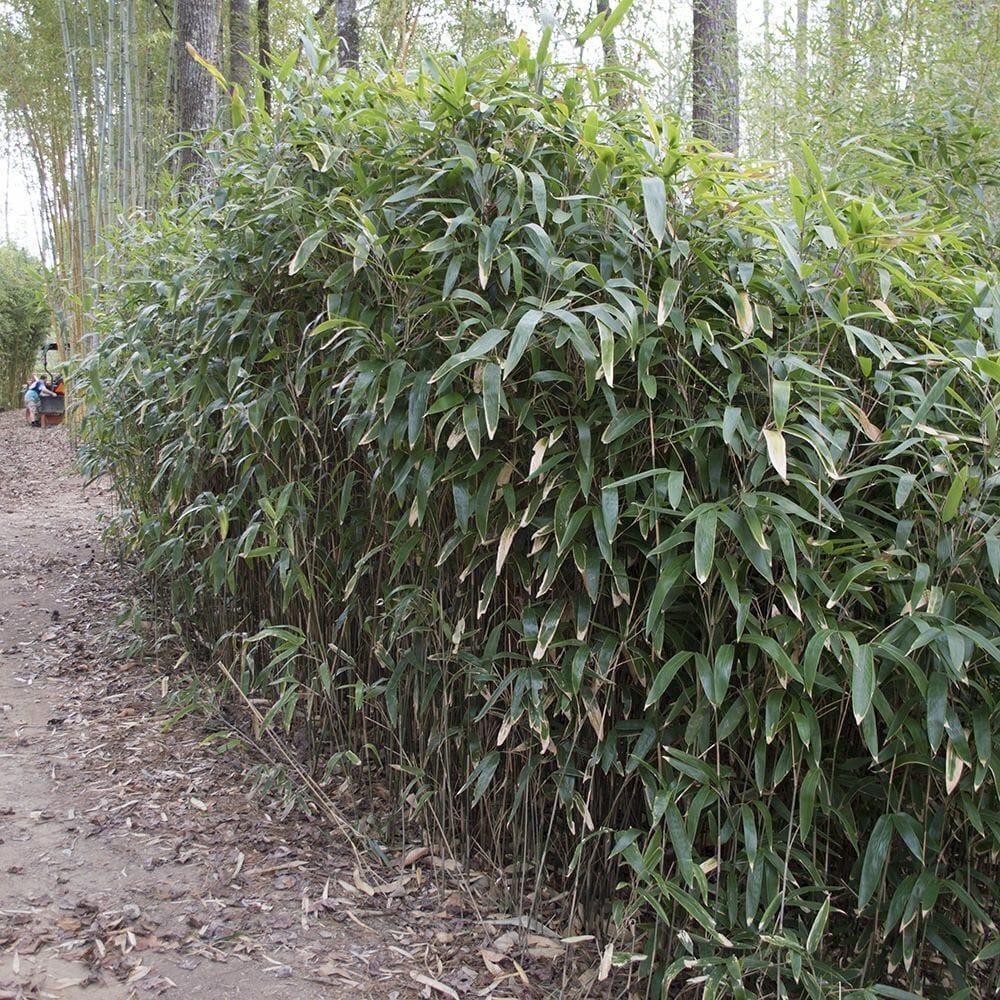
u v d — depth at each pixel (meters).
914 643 1.33
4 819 2.26
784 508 1.43
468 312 1.72
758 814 1.64
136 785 2.47
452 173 1.72
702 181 1.60
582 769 1.81
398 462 1.82
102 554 5.18
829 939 1.70
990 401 1.49
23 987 1.63
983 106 2.53
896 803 1.52
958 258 1.97
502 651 1.90
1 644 3.69
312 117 1.97
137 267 3.39
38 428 13.10
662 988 1.56
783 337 1.66
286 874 2.07
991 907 1.66
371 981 1.72
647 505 1.50
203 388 2.50
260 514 2.51
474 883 2.03
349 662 2.36
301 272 2.13
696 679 1.61
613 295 1.49
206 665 3.34
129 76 8.11
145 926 1.84
